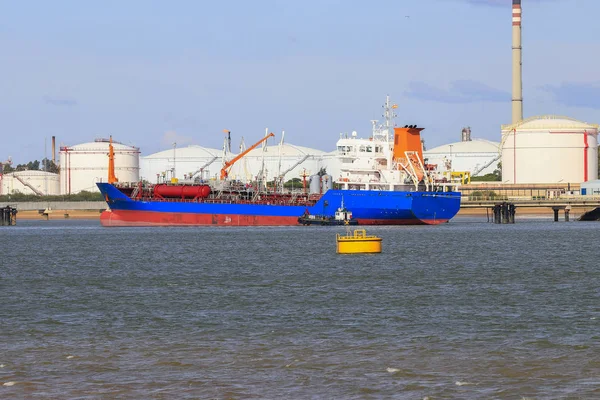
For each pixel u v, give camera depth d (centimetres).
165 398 5244
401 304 8506
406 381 5559
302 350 6397
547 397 5191
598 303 8425
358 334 6956
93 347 6538
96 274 11731
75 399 5225
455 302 8612
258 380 5606
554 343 6519
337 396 5259
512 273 11294
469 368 5847
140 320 7700
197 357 6212
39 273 11975
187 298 9106
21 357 6222
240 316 7862
